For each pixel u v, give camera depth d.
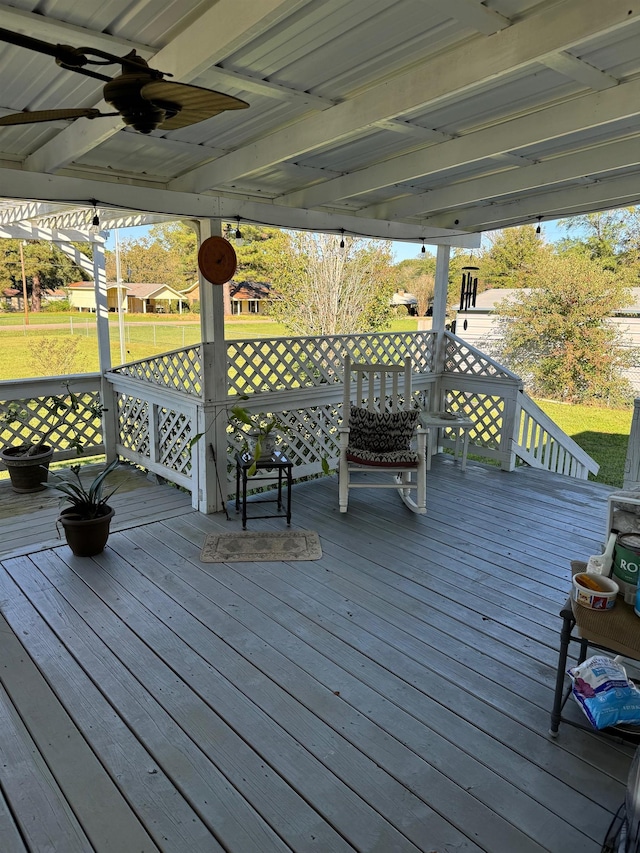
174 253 12.85
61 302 11.96
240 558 3.31
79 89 2.39
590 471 6.21
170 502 4.26
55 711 2.06
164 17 1.86
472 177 3.96
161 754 1.87
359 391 4.52
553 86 2.46
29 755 1.86
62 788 1.73
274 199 4.38
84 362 9.92
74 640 2.49
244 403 4.19
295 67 2.25
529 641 2.55
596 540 3.68
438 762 1.85
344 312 10.59
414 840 1.57
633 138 3.11
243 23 1.69
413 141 3.17
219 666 2.33
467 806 1.69
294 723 2.02
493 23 1.89
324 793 1.72
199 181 3.62
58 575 3.07
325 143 2.73
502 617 2.74
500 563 3.33
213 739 1.94
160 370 4.48
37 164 3.19
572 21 1.80
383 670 2.32
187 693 2.16
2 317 11.05
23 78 2.29
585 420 9.30
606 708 1.93
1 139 3.01
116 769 1.81
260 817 1.64
